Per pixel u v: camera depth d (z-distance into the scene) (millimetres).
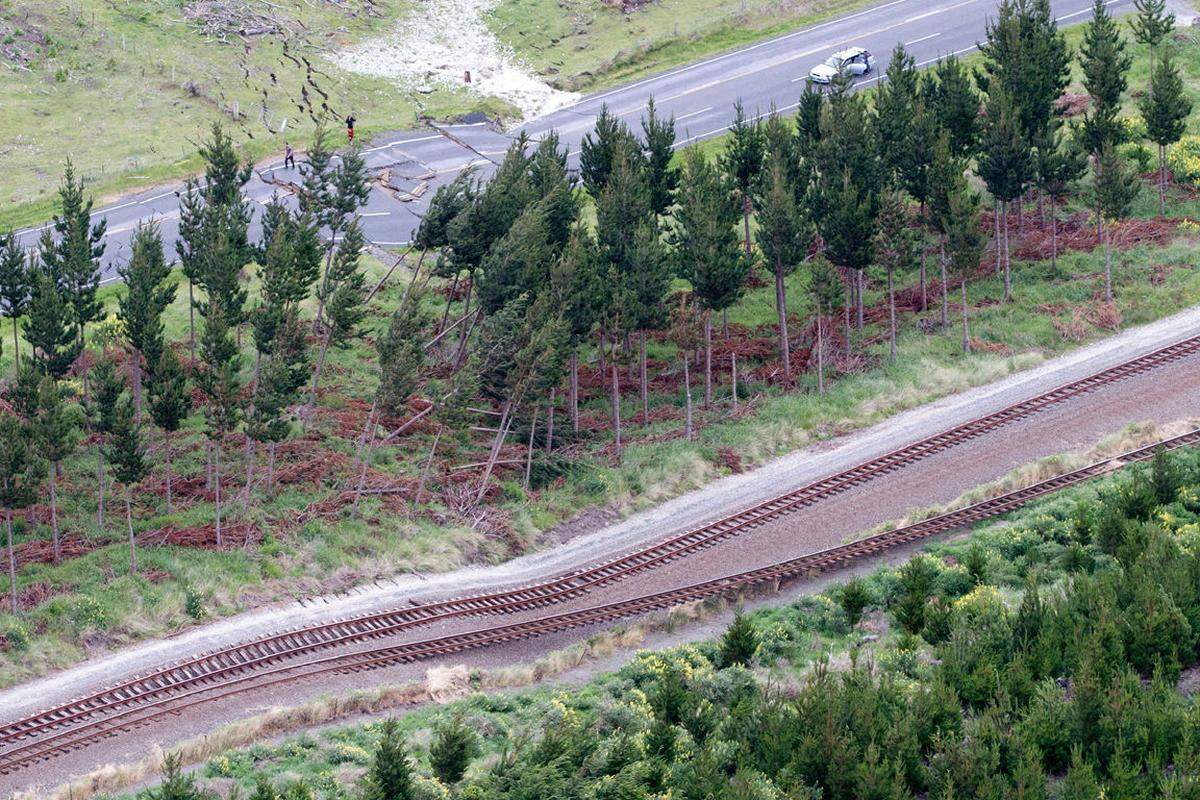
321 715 47625
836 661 49969
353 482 63594
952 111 81000
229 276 67438
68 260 68500
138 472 57562
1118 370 68250
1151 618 44875
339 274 69562
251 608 55250
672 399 73188
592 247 70312
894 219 71938
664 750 43125
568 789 40531
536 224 68000
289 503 61750
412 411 70500
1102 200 75625
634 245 69875
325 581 57219
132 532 56688
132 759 45406
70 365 68062
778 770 41719
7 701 49344
